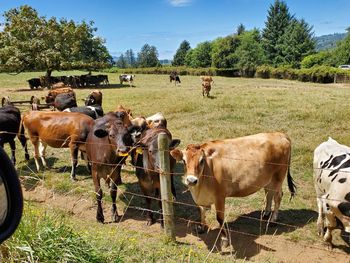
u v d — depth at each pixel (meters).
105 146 6.23
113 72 70.25
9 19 34.12
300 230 6.05
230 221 6.40
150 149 6.07
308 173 8.36
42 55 31.94
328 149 5.79
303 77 46.12
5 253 3.43
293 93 23.16
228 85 33.97
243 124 13.19
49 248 3.52
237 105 16.97
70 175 8.61
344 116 13.45
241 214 6.64
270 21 75.94
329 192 5.20
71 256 3.51
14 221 2.02
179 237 5.87
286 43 71.12
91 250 3.74
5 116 8.70
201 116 14.81
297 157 9.17
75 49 34.16
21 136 9.35
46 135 8.41
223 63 70.69
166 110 16.14
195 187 5.54
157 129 6.75
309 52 70.00
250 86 32.09
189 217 6.59
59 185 7.79
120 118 6.36
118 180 6.56
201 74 61.62
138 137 6.56
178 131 12.42
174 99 20.30
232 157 5.71
